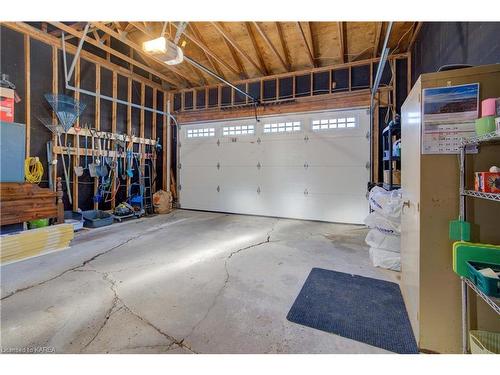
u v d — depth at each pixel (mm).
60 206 3482
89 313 1830
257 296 2092
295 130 5289
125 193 5539
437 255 1376
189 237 3865
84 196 4723
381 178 4656
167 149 6520
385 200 2730
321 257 2996
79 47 4020
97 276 2441
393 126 3248
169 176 6566
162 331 1645
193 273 2531
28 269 2584
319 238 3830
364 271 2582
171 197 6195
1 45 3498
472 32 2021
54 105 3990
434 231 1379
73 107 4211
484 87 1261
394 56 4477
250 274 2516
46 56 4039
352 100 4758
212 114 6062
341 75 4965
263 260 2895
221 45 4836
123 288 2207
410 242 1690
